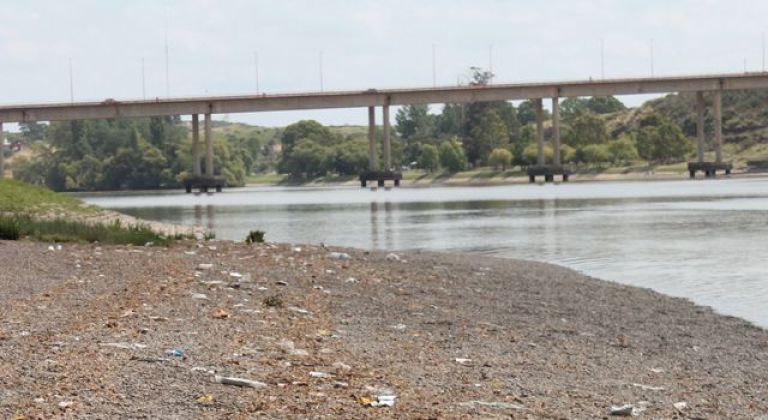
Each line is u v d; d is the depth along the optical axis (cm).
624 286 3428
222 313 2253
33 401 1366
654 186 16450
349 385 1579
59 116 18438
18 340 1809
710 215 8006
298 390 1517
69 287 2620
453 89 18938
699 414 1525
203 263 3388
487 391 1608
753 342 2305
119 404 1375
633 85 19100
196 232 6266
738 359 2078
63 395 1405
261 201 14325
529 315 2675
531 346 2147
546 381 1734
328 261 3778
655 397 1642
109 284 2709
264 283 2939
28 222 4688
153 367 1608
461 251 5091
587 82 19138
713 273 3894
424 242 5775
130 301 2378
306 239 6066
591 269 4097
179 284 2756
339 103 18888
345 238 6169
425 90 19000
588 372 1856
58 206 7325
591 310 2816
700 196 11825
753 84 19125
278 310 2420
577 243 5541
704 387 1758
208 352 1772
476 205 11125
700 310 2850
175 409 1366
